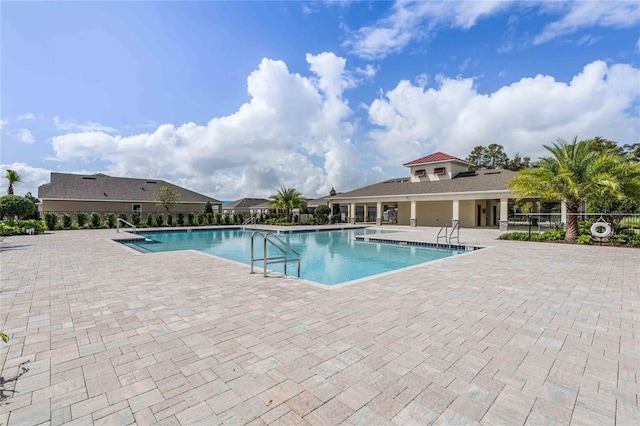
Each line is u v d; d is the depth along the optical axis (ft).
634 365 9.22
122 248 36.78
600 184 38.37
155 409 7.16
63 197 83.76
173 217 88.74
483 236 53.52
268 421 6.75
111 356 9.76
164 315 13.53
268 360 9.49
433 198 73.97
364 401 7.47
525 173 44.55
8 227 54.95
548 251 34.06
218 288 18.15
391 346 10.46
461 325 12.35
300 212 99.86
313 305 14.89
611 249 35.53
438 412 7.05
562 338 11.16
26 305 14.94
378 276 21.35
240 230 78.02
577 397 7.64
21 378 8.46
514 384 8.21
